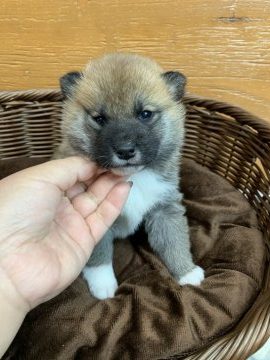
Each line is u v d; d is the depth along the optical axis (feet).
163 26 1.24
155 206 0.87
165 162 0.83
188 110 1.06
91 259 0.82
